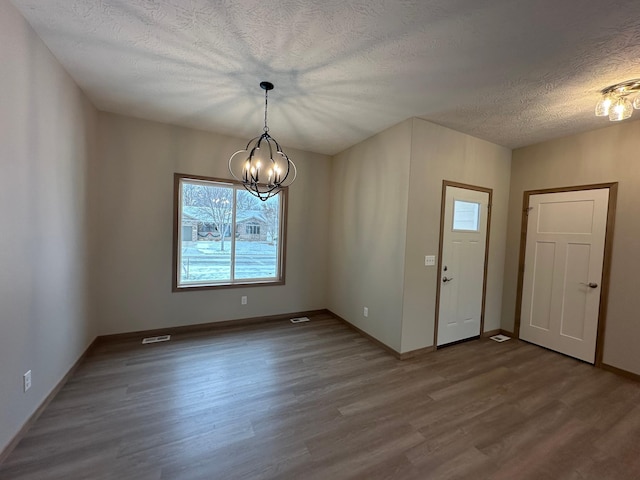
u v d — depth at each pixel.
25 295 1.75
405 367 2.80
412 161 2.96
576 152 3.13
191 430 1.83
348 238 3.98
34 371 1.85
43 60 1.90
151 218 3.32
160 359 2.80
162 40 1.85
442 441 1.80
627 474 1.58
